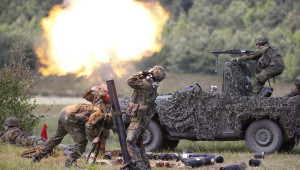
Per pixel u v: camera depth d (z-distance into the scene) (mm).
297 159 22219
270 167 19703
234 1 138375
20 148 22062
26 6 103938
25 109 26625
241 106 24422
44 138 23203
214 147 27391
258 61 25562
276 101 24000
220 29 130000
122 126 17109
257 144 24406
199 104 24922
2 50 78375
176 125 25141
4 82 25953
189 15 135625
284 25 121438
